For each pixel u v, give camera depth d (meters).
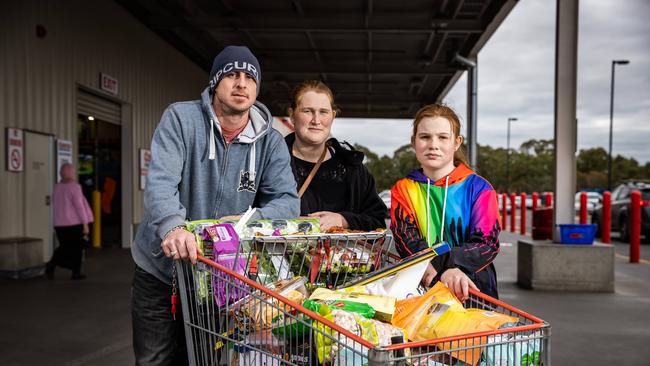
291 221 2.52
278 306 2.04
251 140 2.67
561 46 8.59
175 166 2.53
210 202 2.69
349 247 2.52
